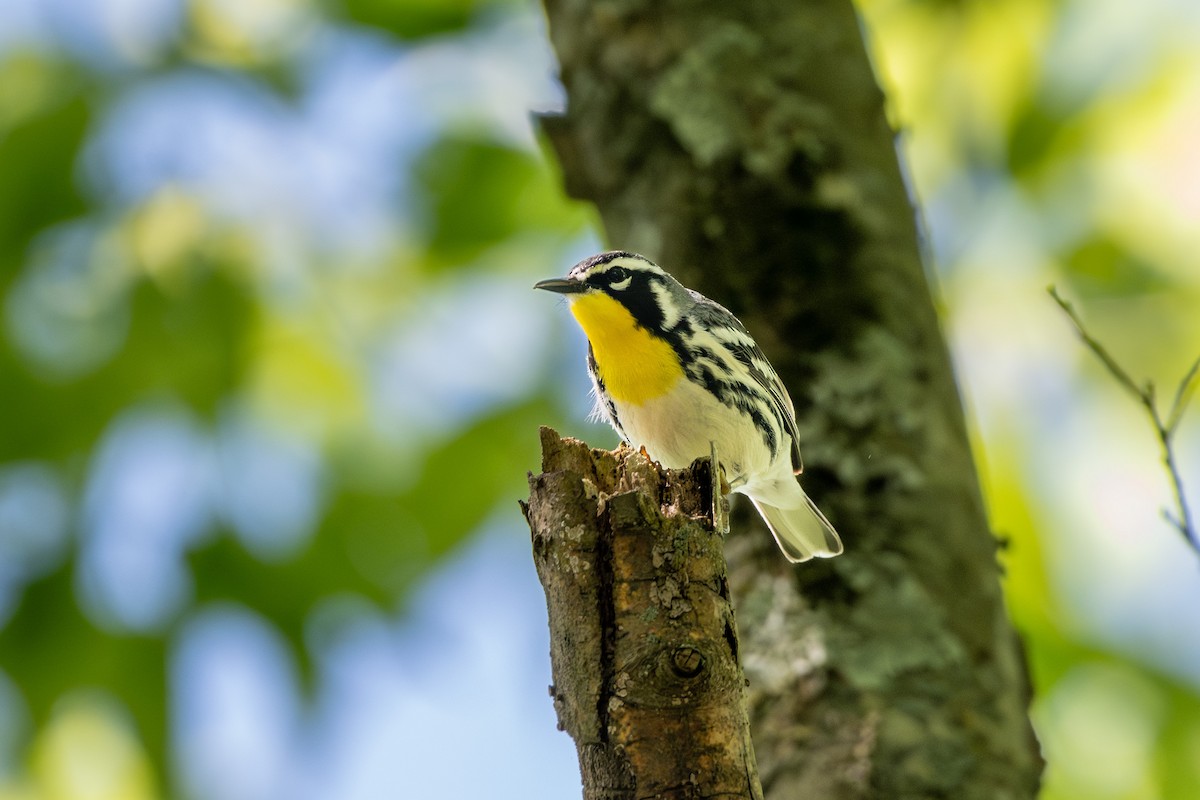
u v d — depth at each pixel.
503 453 13.28
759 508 9.37
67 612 11.84
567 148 10.52
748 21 10.05
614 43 10.21
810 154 9.74
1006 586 11.97
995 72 12.64
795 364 9.44
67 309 12.50
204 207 12.96
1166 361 11.95
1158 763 11.75
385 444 13.30
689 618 5.39
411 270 13.72
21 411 12.15
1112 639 11.96
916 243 9.98
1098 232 12.16
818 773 8.19
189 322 12.62
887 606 8.66
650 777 5.22
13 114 12.34
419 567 12.84
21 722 11.75
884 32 12.91
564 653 5.48
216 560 12.20
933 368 9.52
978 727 8.32
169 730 11.76
